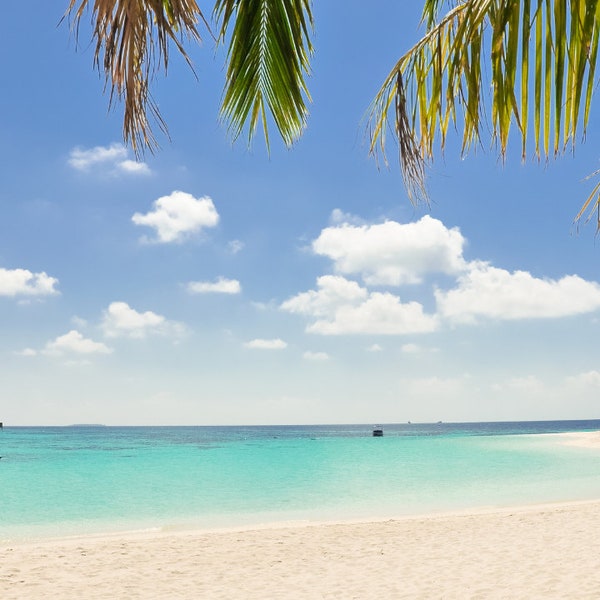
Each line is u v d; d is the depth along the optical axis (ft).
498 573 27.63
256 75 8.04
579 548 31.86
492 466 99.96
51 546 37.09
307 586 27.12
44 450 180.96
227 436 357.61
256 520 50.29
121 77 5.65
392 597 24.71
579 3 6.06
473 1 6.63
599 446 152.15
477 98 6.57
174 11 5.78
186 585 27.86
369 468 101.45
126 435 393.50
